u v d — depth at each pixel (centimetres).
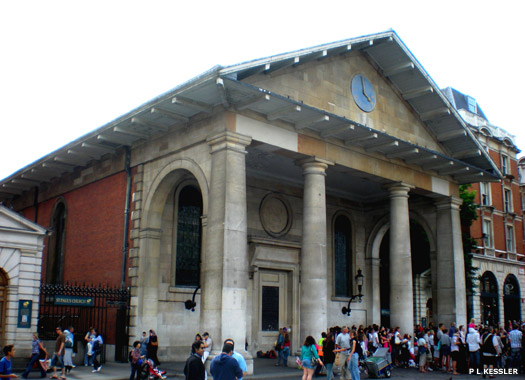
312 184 2252
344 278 3291
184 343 2394
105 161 2670
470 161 2928
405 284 2541
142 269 2300
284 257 2856
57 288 2180
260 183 2861
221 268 1880
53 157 2730
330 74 2355
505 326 5006
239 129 2020
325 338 1869
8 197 3516
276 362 2461
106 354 2361
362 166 2458
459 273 2858
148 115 2136
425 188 2767
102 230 2600
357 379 1775
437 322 2873
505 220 5231
